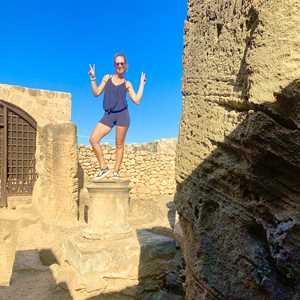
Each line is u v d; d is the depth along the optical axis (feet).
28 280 21.47
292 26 6.66
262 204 7.52
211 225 9.39
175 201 12.44
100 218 21.70
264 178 7.51
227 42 9.07
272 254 6.88
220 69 9.37
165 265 20.29
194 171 10.55
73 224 35.24
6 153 45.50
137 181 53.83
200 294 9.52
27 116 46.83
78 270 19.17
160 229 30.86
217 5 9.76
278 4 6.79
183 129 11.96
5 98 45.37
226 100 8.87
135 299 19.21
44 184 40.70
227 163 8.59
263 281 7.16
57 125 38.93
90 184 22.18
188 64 11.92
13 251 34.99
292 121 6.88
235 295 8.02
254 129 7.22
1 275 33.14
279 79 6.77
